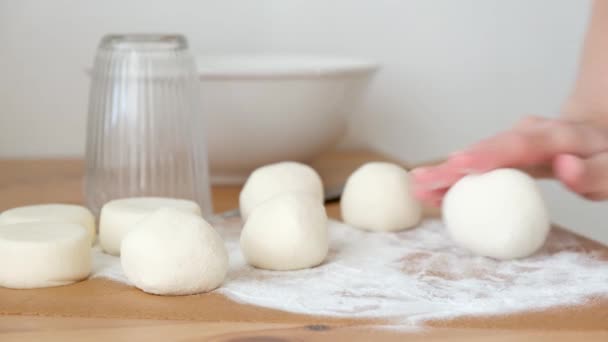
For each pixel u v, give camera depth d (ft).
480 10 4.50
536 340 1.81
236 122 3.27
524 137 2.58
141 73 2.89
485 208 2.46
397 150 4.56
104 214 2.52
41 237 2.19
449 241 2.69
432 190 2.67
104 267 2.37
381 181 2.82
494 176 2.52
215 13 4.20
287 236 2.31
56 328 1.87
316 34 4.33
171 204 2.64
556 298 2.10
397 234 2.79
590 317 1.96
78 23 4.09
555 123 2.68
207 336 1.82
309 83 3.26
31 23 4.06
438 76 4.52
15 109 4.13
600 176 2.46
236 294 2.12
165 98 2.92
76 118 4.18
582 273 2.32
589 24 3.06
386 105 4.50
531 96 4.66
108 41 2.91
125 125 2.90
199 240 2.13
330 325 1.90
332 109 3.42
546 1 4.56
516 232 2.41
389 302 2.06
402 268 2.36
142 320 1.93
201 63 3.78
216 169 3.49
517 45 4.58
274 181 2.88
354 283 2.22
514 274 2.31
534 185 2.51
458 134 4.61
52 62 4.11
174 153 2.94
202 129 3.05
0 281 2.16
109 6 4.10
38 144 4.19
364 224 2.83
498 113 4.64
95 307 2.02
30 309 2.00
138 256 2.10
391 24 4.41
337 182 3.62
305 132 3.40
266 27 4.27
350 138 4.49
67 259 2.18
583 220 4.83
